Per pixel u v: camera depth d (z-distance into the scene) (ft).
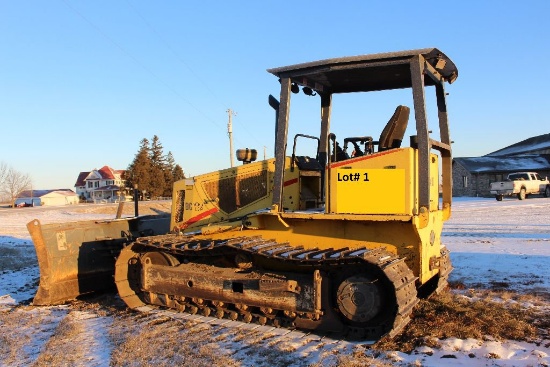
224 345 19.80
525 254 40.19
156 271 25.80
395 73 23.39
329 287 20.79
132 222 32.45
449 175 25.32
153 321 23.57
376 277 19.69
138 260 26.84
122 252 26.50
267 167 25.61
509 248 43.96
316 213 21.45
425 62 21.34
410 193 20.02
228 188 26.91
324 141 27.35
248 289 22.56
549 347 18.53
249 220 23.57
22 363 19.02
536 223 66.59
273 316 22.13
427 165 19.79
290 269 22.70
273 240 23.34
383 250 20.29
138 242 25.86
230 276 23.22
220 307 23.71
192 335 21.22
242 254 23.29
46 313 26.55
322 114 27.53
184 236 25.99
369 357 17.94
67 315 25.82
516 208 94.94
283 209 23.54
